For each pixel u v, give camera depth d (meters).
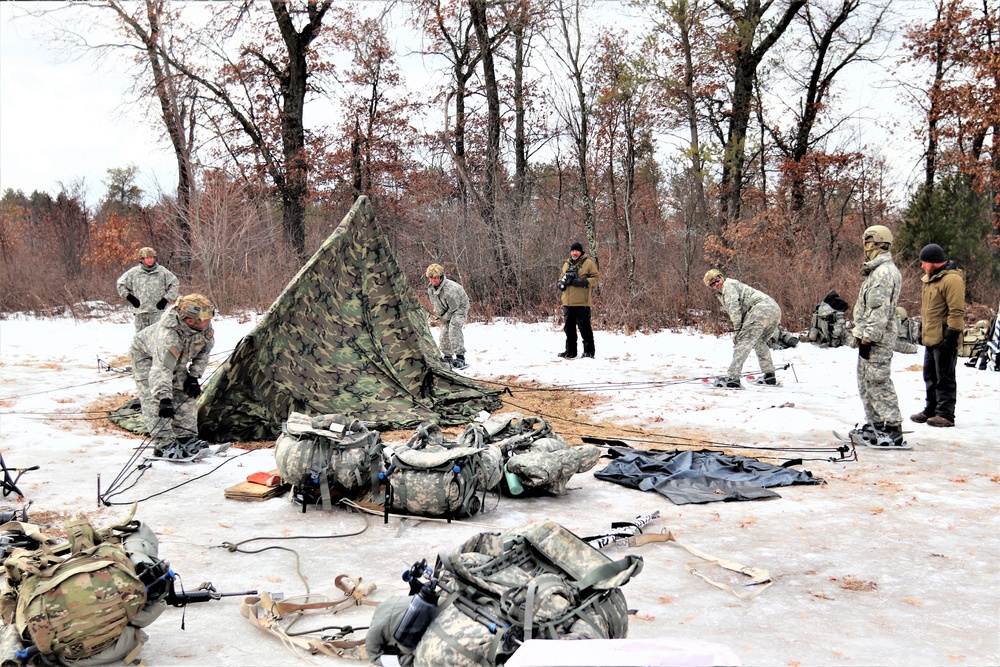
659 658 2.46
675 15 27.25
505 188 29.28
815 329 18.38
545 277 26.44
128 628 4.12
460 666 3.19
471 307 26.30
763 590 5.30
